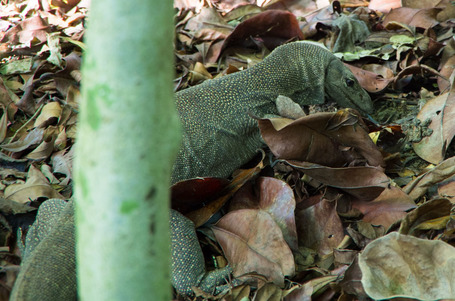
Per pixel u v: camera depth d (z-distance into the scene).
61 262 2.85
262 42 6.03
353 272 2.88
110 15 0.88
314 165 3.70
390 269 2.65
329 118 3.70
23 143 4.66
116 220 0.93
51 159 4.54
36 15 6.20
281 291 3.06
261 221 3.38
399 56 5.64
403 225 3.27
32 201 3.95
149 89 0.90
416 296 2.60
